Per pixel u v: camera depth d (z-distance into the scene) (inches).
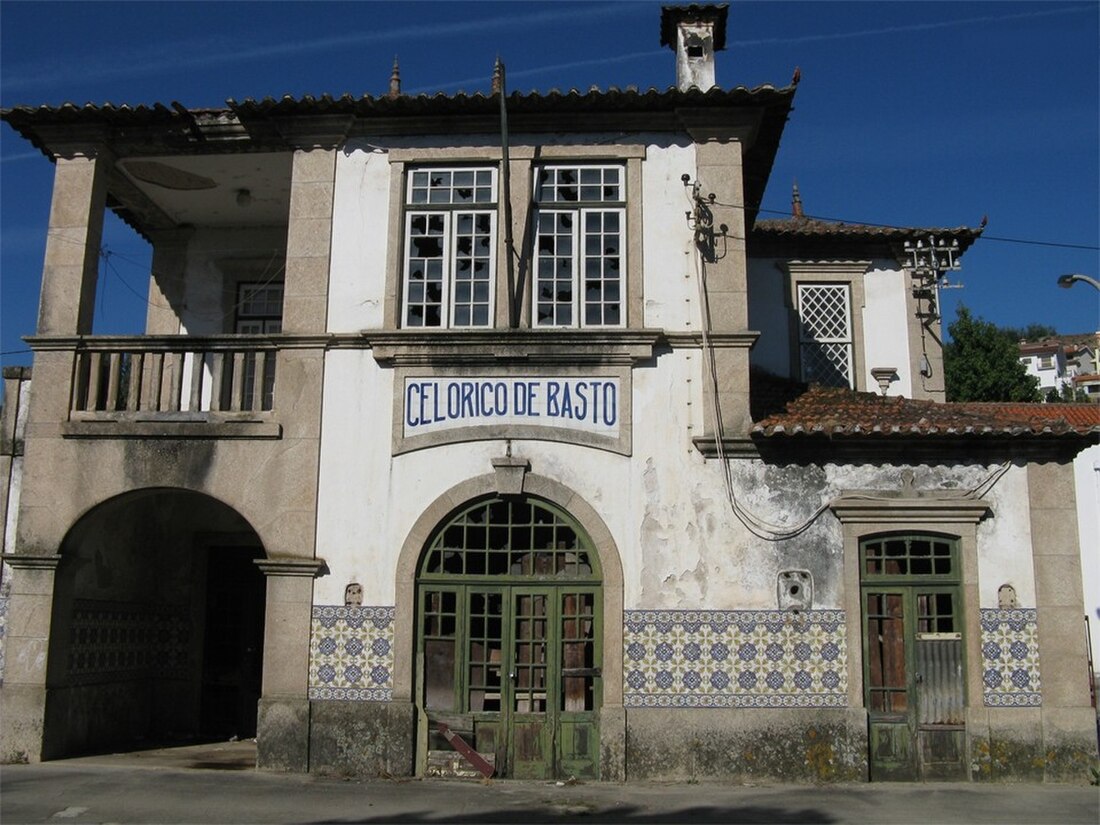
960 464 455.8
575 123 490.0
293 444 469.1
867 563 452.8
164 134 513.7
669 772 434.0
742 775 433.1
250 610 584.7
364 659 450.3
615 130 491.8
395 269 483.5
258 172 549.3
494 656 452.8
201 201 587.8
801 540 451.2
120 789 402.6
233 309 617.6
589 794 406.9
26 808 370.6
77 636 491.2
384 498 462.9
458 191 495.5
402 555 457.1
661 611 446.6
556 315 481.4
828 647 443.2
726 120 486.0
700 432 460.8
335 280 484.1
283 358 477.7
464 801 391.5
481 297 485.4
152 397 487.5
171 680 574.9
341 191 493.0
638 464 459.2
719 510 454.0
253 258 620.4
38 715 460.8
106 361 498.9
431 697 450.0
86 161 511.8
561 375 468.8
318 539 460.8
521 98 475.5
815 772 432.8
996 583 446.6
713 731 436.8
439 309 484.7
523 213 486.0
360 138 497.7
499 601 456.4
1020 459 455.2
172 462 473.1
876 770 436.1
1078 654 439.2
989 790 415.8
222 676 579.2
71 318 493.7
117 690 534.0
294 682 448.1
